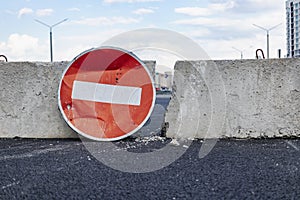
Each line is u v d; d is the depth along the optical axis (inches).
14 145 178.2
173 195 97.0
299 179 111.3
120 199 94.3
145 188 104.0
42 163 137.3
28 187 105.6
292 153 153.1
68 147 172.4
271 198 93.1
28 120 199.8
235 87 194.1
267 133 193.0
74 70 193.2
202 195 96.7
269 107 193.2
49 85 199.0
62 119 197.9
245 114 193.5
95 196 97.0
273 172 120.3
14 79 200.1
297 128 192.7
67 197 96.3
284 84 192.7
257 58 195.3
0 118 200.5
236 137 193.3
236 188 102.3
